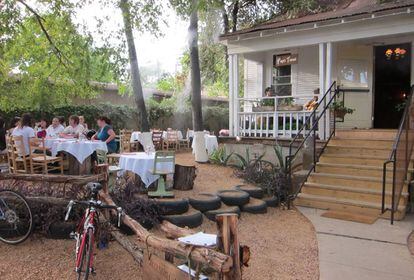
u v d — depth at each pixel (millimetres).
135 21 9859
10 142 9008
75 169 9703
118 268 4809
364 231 6586
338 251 5652
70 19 9945
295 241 6090
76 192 5684
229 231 2977
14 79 11164
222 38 11953
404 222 7109
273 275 4770
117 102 21484
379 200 7773
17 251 5277
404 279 4707
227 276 2971
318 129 10398
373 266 5102
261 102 12688
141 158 7602
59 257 5062
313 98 11461
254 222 7086
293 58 12758
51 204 5637
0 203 5605
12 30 8938
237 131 11914
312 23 10188
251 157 11336
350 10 11258
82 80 10680
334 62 11633
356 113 11742
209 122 24312
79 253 4289
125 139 13625
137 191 7293
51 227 5582
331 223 7059
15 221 5551
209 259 2887
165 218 6305
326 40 10352
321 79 10539
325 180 8672
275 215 7609
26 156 9055
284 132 11000
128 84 15125
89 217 4363
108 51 10016
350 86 11672
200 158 12258
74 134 11016
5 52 9812
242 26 19969
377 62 11891
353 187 8281
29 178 5977
